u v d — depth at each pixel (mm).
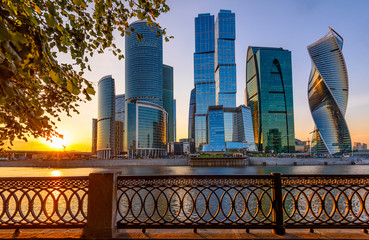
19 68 2762
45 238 5078
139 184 5691
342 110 182625
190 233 5547
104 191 5184
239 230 5773
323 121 189500
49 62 2857
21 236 5219
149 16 4223
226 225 5648
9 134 4379
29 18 2475
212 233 5559
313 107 198000
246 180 5836
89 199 5180
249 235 5453
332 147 183625
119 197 5613
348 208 5781
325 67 186250
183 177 5797
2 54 2309
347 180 5832
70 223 5438
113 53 4777
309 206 5785
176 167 134500
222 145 187125
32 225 5422
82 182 5535
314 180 5840
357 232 5684
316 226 5703
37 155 168500
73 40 3480
